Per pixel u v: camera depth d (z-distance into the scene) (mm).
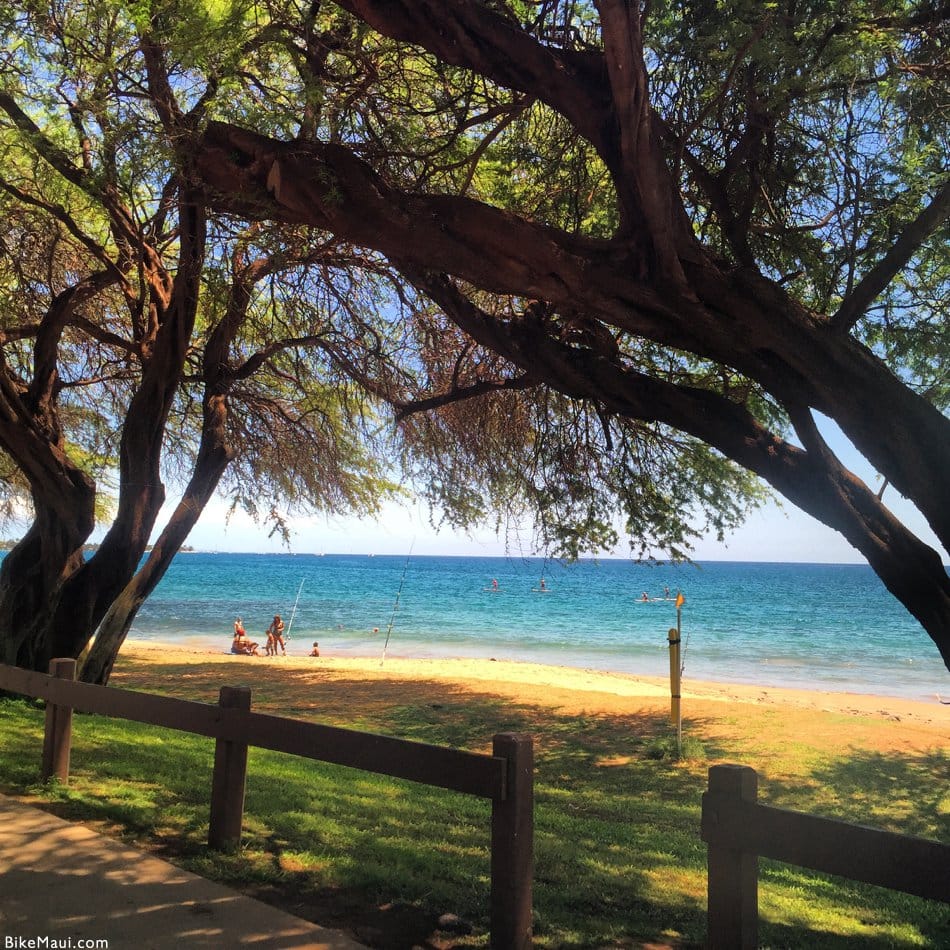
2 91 8898
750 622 48188
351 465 16062
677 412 6965
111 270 11422
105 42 8766
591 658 30953
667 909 4785
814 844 2910
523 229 6102
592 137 6293
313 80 7383
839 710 16719
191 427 16031
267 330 12938
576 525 11250
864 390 6020
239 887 4391
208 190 7668
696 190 8102
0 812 5391
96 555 11844
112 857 4613
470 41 6332
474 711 14922
